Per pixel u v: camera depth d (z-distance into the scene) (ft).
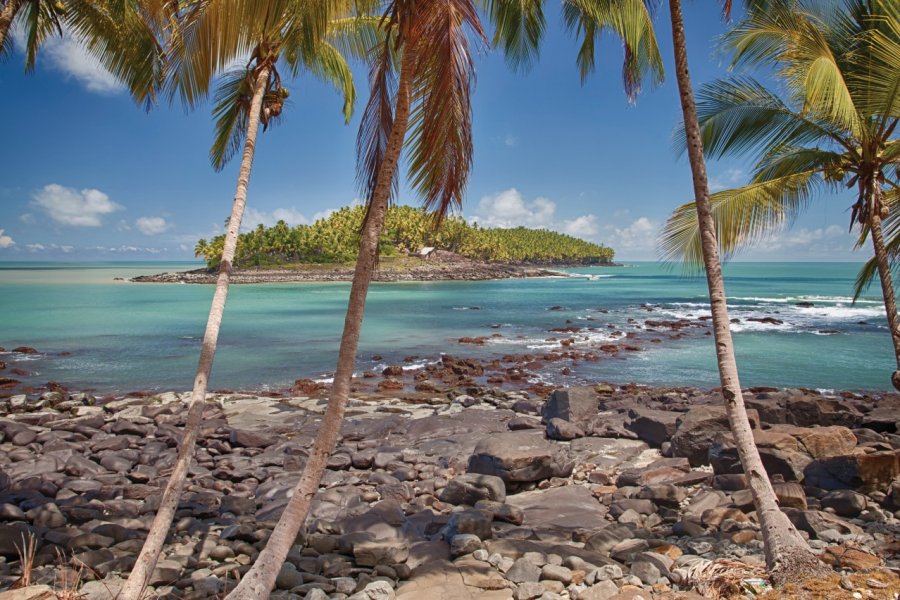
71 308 152.15
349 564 17.93
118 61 31.37
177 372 66.03
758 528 20.29
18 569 17.43
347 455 32.91
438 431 39.65
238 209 21.93
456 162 16.06
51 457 30.81
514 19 25.39
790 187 29.81
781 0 27.02
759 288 271.28
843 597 14.14
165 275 374.43
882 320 123.75
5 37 25.68
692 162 18.38
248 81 25.23
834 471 24.08
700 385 62.59
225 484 28.53
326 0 18.83
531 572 16.89
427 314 143.02
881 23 27.73
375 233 15.49
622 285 318.04
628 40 22.00
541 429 39.58
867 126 29.09
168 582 17.29
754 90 30.40
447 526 20.25
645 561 17.03
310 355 78.84
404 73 15.78
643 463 31.42
